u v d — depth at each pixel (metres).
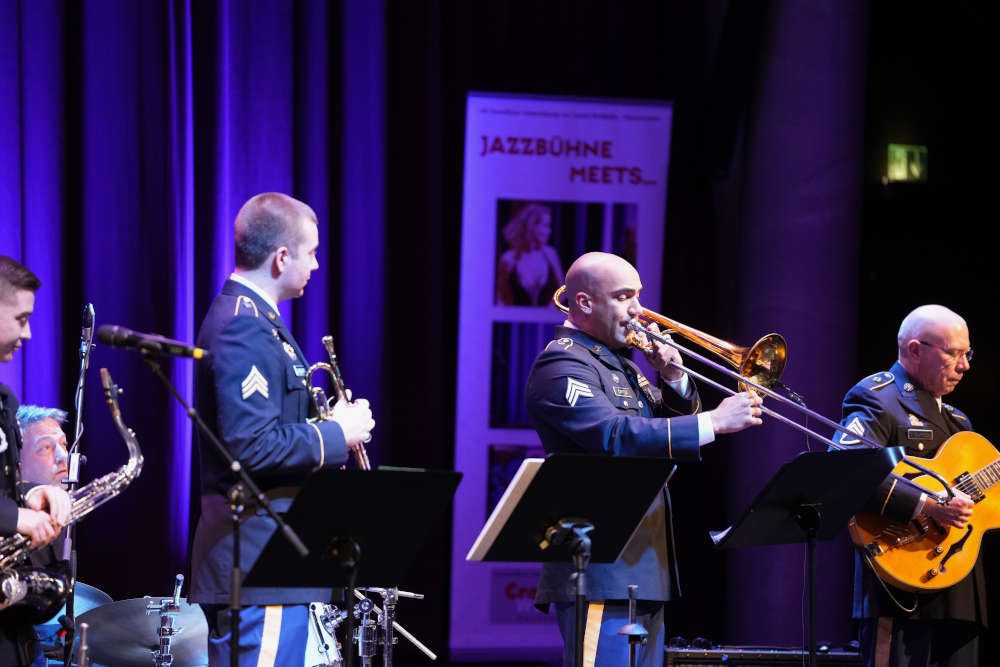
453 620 13.15
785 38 13.55
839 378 13.14
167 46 12.25
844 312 13.25
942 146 15.29
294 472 6.39
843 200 13.37
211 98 12.56
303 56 13.05
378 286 13.20
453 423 13.85
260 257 6.80
